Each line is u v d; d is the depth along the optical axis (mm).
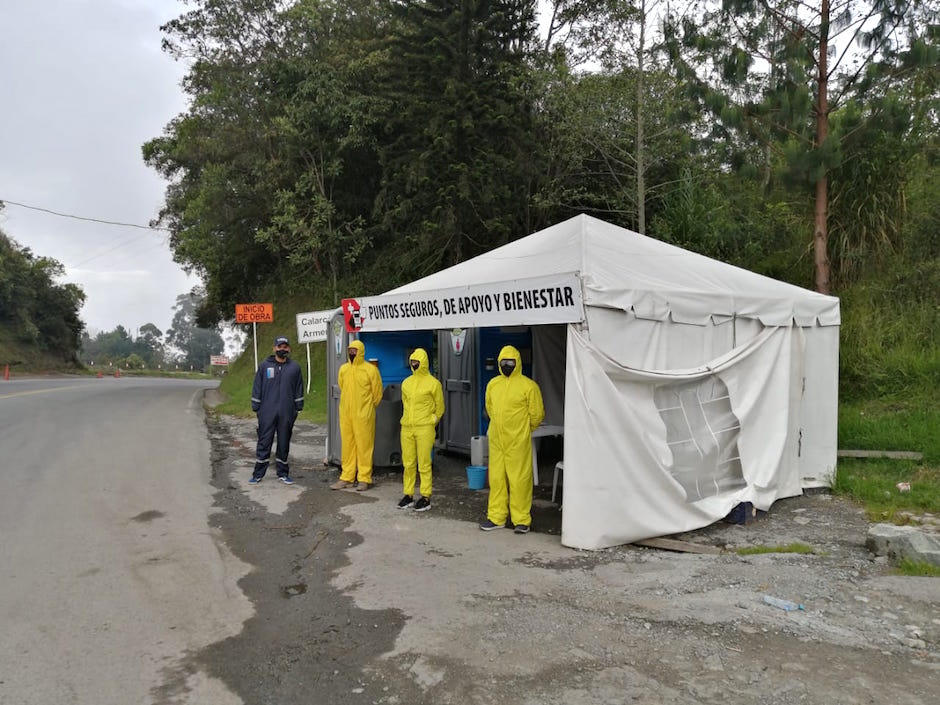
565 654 3971
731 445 7109
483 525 6691
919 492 7637
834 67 11148
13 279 52750
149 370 81500
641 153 15781
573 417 6020
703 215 15492
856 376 11305
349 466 8625
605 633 4227
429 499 7539
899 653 3900
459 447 10383
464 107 16359
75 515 7391
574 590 4965
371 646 4176
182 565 5809
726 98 11305
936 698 3424
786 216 14617
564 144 17625
